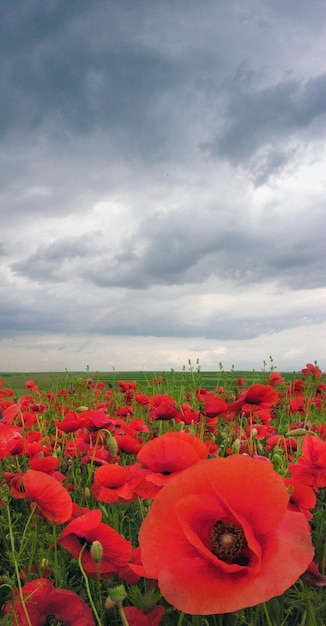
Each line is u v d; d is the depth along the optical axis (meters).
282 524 1.68
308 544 1.59
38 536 3.02
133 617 2.09
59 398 8.43
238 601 1.47
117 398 8.32
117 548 2.15
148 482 2.69
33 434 4.67
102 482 2.81
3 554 3.26
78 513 2.81
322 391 7.83
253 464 1.67
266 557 1.58
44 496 2.36
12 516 3.39
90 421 4.29
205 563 1.62
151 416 4.40
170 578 1.55
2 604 2.68
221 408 4.18
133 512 3.93
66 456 4.63
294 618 2.77
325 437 5.12
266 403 3.85
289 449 4.57
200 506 1.69
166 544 1.66
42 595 2.21
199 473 1.69
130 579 2.22
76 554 2.22
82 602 2.23
